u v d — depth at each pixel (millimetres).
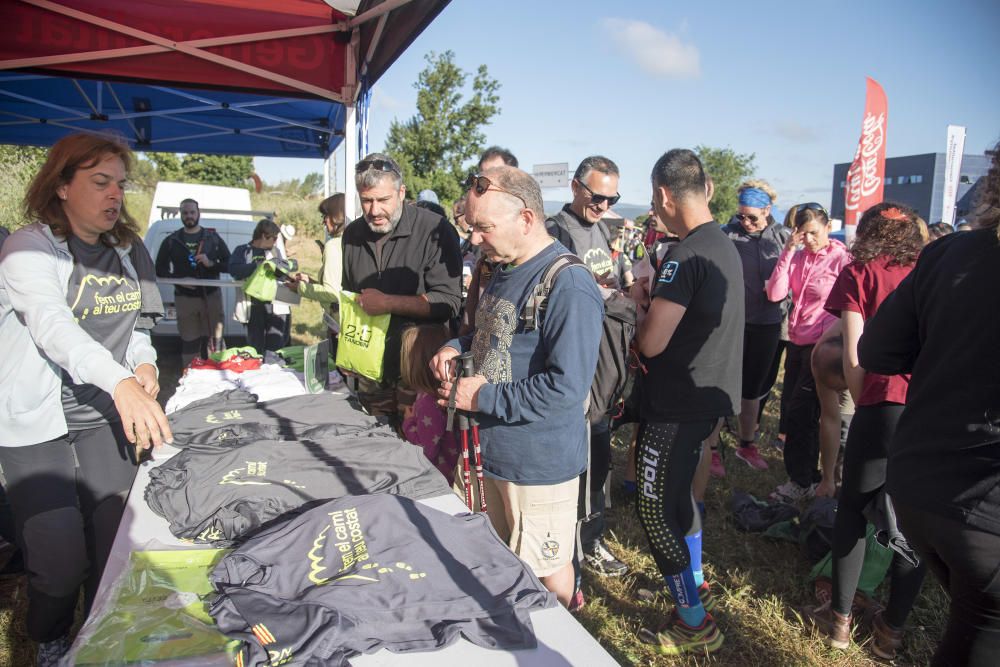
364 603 1373
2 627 2750
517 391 1902
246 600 1375
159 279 5930
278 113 7473
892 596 2672
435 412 2709
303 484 1957
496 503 2229
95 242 2184
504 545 1640
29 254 1970
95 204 2051
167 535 1762
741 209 4590
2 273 1947
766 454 5082
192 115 7809
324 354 3607
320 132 8352
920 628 2914
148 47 4484
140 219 18547
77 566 2156
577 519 2254
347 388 3650
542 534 2080
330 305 3848
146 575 1540
